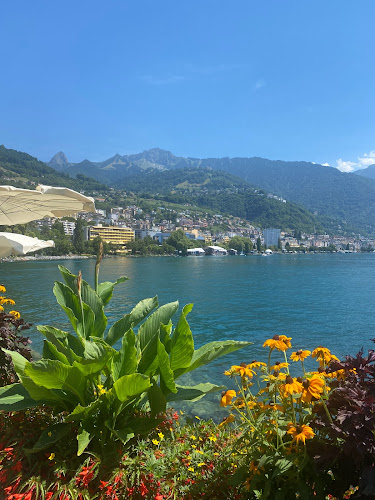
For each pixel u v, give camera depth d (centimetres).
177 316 2434
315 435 246
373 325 2078
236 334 1852
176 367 366
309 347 1565
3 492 291
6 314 488
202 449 352
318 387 237
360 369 274
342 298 3481
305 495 229
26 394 372
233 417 310
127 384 312
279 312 2592
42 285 4531
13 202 608
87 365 331
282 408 275
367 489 205
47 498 281
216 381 1027
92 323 412
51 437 322
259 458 255
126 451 330
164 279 6028
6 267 9488
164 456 325
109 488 289
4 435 356
